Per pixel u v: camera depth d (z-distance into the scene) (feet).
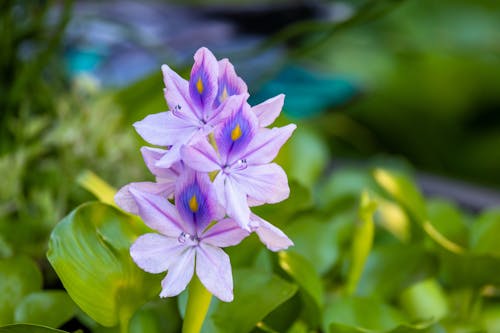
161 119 1.78
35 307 2.05
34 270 2.14
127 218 2.00
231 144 1.77
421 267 2.28
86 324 2.14
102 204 1.98
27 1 2.94
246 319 1.99
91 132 2.63
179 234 1.78
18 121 2.67
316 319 2.13
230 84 1.81
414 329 2.00
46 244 2.45
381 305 2.14
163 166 1.73
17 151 2.59
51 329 1.87
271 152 1.79
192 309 1.85
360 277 2.30
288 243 1.78
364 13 2.60
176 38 3.59
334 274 2.35
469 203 3.56
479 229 2.46
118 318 1.95
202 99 1.77
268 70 2.95
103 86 3.32
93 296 1.92
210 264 1.77
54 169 2.60
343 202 2.71
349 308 2.13
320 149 2.73
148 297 1.96
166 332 2.14
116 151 2.61
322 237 2.33
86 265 1.92
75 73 3.26
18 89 2.65
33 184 2.61
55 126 2.74
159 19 3.72
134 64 3.44
